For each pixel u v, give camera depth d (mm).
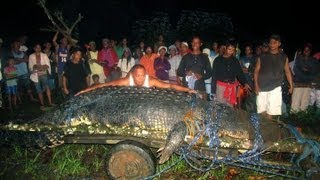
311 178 5324
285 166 5520
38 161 6699
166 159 5305
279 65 7727
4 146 7008
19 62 11391
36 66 11227
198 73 8383
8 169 6445
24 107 11391
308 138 5672
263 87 7840
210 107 5895
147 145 5660
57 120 6156
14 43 11438
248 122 5832
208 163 6238
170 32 17406
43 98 12523
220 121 5750
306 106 10297
